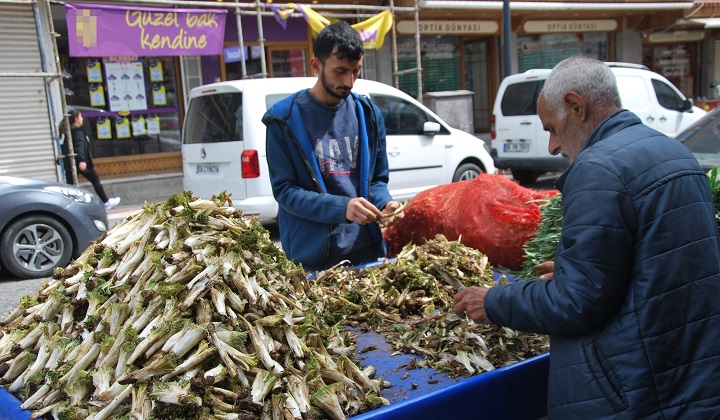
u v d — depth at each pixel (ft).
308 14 35.37
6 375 6.95
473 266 10.36
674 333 5.51
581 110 6.17
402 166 30.68
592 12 55.16
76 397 6.15
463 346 7.77
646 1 55.42
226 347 6.17
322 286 9.99
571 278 5.65
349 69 9.51
